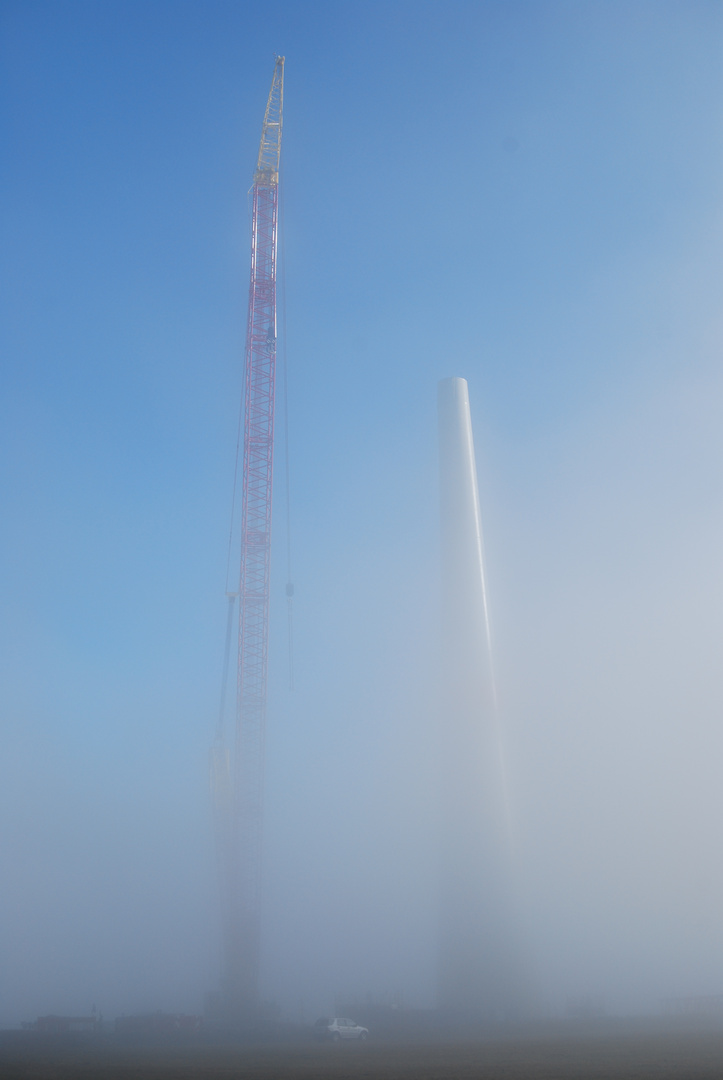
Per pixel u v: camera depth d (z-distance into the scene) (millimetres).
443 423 153375
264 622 118250
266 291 125250
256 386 122625
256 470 120125
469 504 149000
